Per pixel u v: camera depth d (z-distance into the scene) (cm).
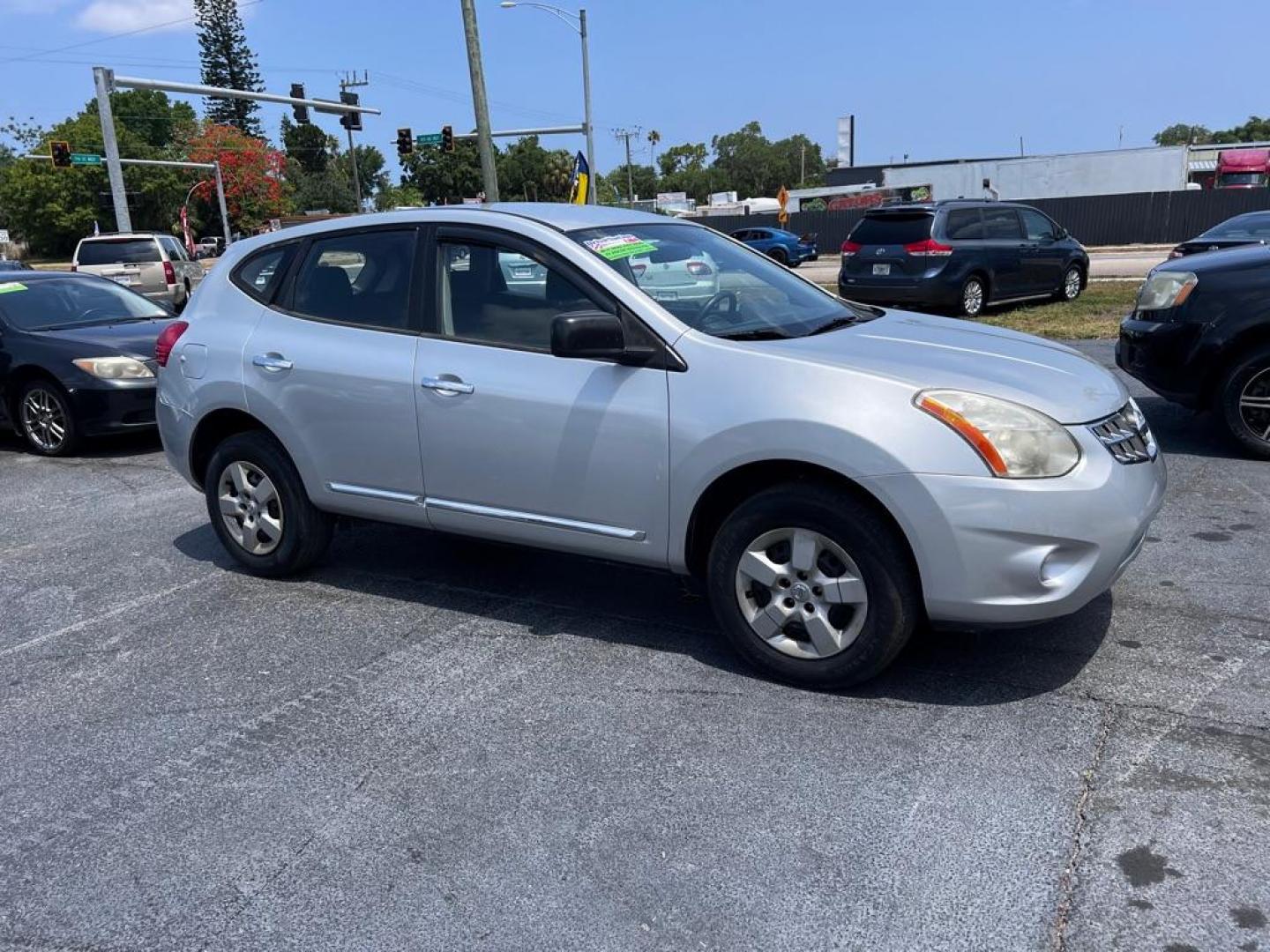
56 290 944
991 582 341
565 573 513
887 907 262
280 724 371
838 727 351
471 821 307
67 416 837
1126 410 380
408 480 449
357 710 379
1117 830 288
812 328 414
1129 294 1728
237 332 497
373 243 464
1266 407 652
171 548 581
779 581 374
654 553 395
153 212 7419
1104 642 407
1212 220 3566
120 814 319
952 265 1452
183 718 378
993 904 261
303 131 10525
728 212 6388
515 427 411
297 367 470
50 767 348
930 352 387
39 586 528
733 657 410
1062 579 343
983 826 293
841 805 306
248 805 321
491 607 473
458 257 439
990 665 391
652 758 337
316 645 439
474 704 379
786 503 363
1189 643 402
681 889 273
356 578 517
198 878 286
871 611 357
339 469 469
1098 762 322
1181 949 243
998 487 335
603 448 393
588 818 306
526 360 413
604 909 266
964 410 342
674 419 378
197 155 6938
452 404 426
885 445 342
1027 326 1327
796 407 355
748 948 251
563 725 362
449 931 261
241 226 7050
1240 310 641
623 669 403
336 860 291
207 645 443
